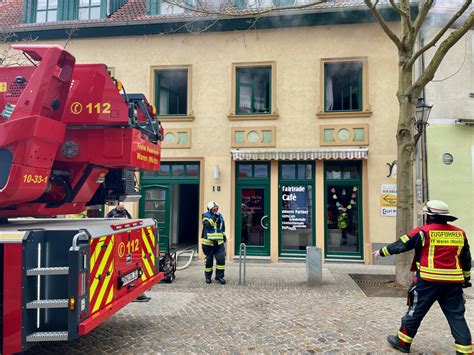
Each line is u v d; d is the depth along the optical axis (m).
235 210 10.87
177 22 11.05
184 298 6.83
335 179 10.65
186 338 4.90
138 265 4.94
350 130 10.45
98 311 3.79
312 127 10.62
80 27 11.18
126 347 4.61
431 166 10.17
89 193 4.91
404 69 7.84
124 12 11.88
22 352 3.38
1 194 3.78
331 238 10.61
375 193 10.26
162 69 11.27
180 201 13.49
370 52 10.53
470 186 10.09
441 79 10.33
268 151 10.52
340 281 8.19
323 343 4.71
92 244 3.70
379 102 10.41
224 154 10.89
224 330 5.18
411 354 4.38
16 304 3.30
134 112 4.68
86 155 4.61
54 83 4.17
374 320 5.58
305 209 10.72
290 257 10.59
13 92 4.18
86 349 4.56
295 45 10.84
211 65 11.11
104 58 11.45
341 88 10.83
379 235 10.16
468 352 4.03
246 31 10.92
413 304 4.37
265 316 5.78
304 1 10.45
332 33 10.71
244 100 11.14
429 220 4.47
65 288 3.45
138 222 5.05
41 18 12.10
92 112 4.45
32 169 3.91
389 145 10.29
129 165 4.73
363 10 10.31
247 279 8.42
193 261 10.57
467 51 10.38
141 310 6.12
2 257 3.37
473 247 9.93
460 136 10.20
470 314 5.95
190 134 11.04
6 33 11.34
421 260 4.32
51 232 3.54
